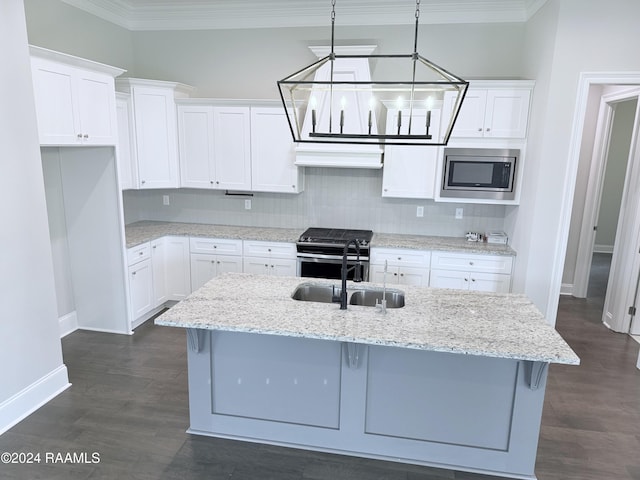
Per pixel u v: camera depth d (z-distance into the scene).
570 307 5.25
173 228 4.95
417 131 4.34
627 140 7.96
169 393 3.23
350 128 4.36
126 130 4.35
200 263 4.76
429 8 4.38
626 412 3.12
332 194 4.96
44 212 3.01
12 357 2.83
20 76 2.77
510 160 4.16
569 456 2.65
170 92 4.62
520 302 2.75
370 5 4.41
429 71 4.55
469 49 4.47
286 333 2.24
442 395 2.48
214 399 2.76
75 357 3.76
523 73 4.34
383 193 4.54
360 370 2.52
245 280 3.10
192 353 2.71
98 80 3.59
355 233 4.75
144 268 4.41
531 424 2.40
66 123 3.28
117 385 3.33
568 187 3.69
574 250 5.62
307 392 2.64
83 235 4.10
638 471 2.54
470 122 4.19
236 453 2.64
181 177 4.86
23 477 2.40
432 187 4.44
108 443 2.70
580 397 3.30
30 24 3.67
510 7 4.29
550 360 2.01
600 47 3.46
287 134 4.57
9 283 2.78
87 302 4.26
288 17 4.66
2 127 2.67
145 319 4.56
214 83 4.98
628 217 4.39
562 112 3.61
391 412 2.56
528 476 2.46
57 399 3.13
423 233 4.89
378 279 4.49
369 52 4.29
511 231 4.41
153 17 4.87
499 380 2.40
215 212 5.23
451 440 2.53
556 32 3.50
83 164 3.93
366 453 2.64
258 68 4.86
